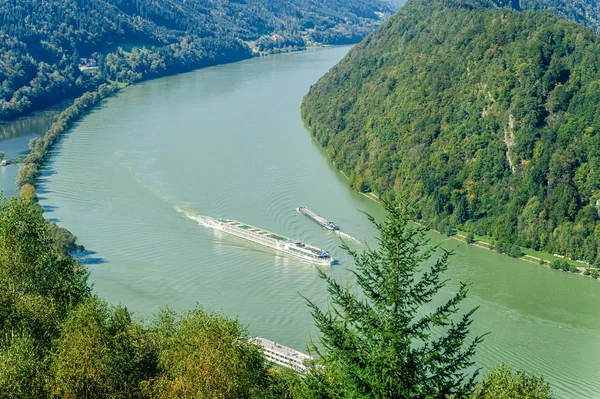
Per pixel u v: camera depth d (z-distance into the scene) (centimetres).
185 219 14050
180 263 11931
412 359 3161
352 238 13500
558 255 13400
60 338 5325
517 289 11719
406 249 3238
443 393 3119
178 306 10225
